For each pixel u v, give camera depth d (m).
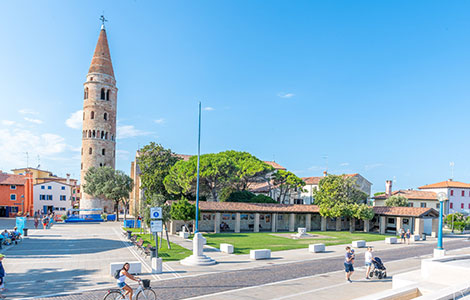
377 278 18.73
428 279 14.73
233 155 57.25
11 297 14.32
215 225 44.72
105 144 77.12
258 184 68.75
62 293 14.98
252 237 39.78
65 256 24.83
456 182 85.38
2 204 71.06
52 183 76.56
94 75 77.12
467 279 13.52
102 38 80.31
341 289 16.22
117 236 38.38
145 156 60.38
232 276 18.80
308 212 51.00
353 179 51.12
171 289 15.78
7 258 23.88
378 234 48.44
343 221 55.75
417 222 46.22
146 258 24.20
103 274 18.81
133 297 13.71
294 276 19.05
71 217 62.56
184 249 28.75
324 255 27.42
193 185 50.38
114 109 80.50
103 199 73.81
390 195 69.81
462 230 57.97
